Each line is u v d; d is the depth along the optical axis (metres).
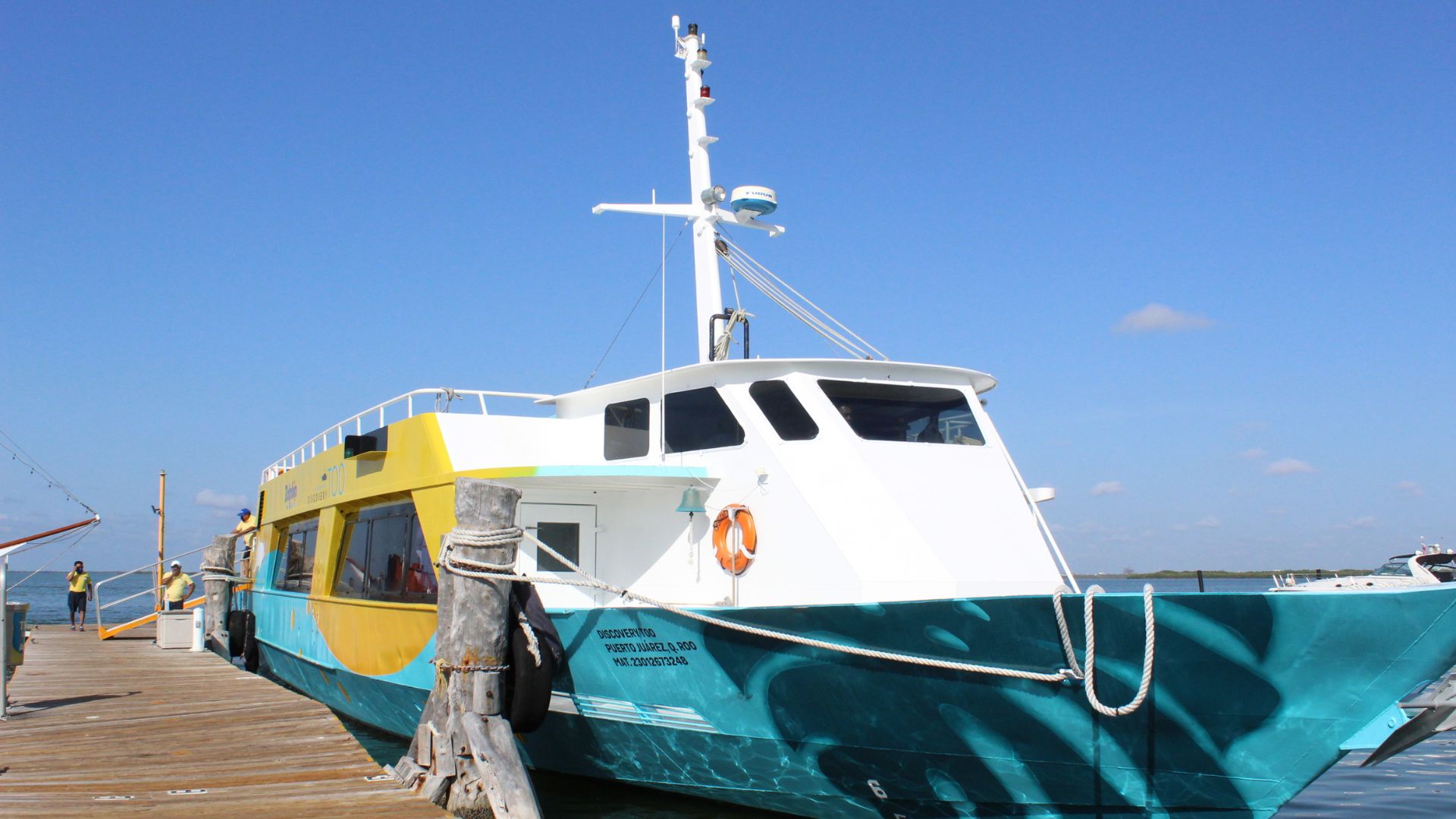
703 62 11.62
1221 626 6.00
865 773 7.64
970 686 6.86
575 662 8.81
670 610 7.86
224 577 21.03
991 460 9.40
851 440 8.77
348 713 13.48
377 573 11.55
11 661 11.07
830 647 7.14
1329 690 5.88
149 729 10.05
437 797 8.01
